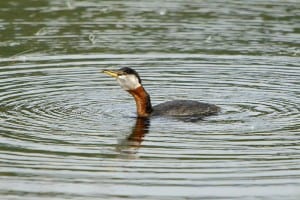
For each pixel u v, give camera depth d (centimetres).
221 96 1945
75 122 1736
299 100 1911
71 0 2889
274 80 2070
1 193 1375
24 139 1623
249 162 1519
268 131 1689
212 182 1430
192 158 1534
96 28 2538
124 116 1788
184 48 2342
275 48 2352
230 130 1694
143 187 1406
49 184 1412
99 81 2053
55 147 1582
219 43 2391
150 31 2509
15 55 2269
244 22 2608
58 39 2428
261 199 1366
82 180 1432
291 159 1533
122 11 2745
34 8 2764
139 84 1778
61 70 2138
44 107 1838
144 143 1612
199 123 1741
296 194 1385
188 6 2812
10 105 1844
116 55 2273
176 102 1823
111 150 1572
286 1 2886
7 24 2572
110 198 1360
